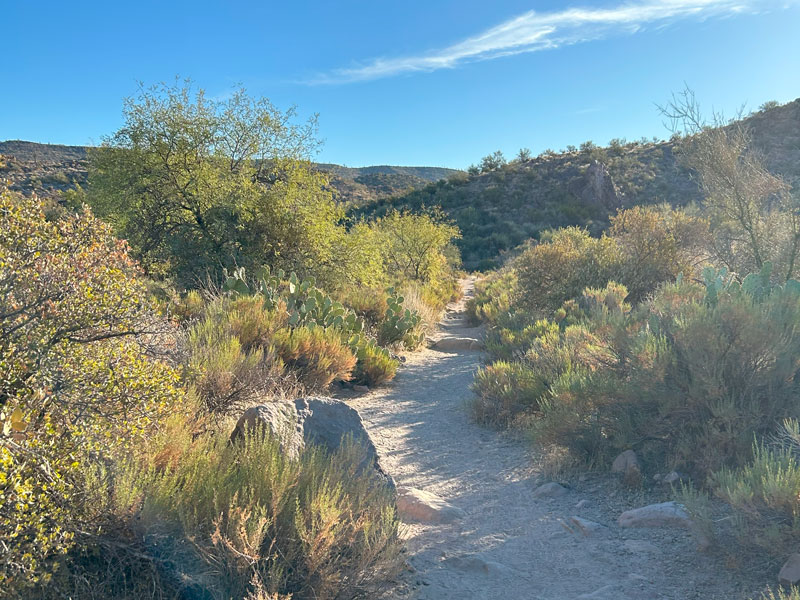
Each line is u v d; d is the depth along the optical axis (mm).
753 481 4137
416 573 4012
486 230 58938
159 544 3068
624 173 65625
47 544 2600
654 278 14789
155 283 13516
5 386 2951
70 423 3025
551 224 58406
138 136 16547
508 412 8109
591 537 4641
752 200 12570
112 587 2939
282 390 7738
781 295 6391
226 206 16594
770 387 5398
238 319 9500
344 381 10562
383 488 4375
